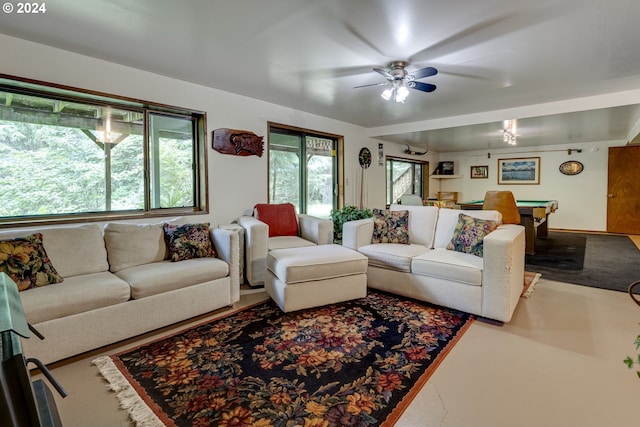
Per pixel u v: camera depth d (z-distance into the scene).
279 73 3.16
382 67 2.95
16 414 0.57
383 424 1.42
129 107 3.14
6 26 2.25
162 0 1.92
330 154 5.42
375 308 2.75
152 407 1.53
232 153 3.85
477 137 6.21
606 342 2.12
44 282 2.04
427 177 8.57
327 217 5.39
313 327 2.38
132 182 3.22
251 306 2.82
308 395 1.62
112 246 2.56
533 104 4.27
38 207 2.74
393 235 3.43
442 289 2.70
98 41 2.48
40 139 2.72
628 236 6.46
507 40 2.42
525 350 2.04
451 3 1.94
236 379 1.76
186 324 2.45
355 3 1.94
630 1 1.90
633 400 1.55
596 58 2.74
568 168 7.34
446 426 1.40
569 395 1.60
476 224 2.95
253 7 1.99
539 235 6.49
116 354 2.02
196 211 3.60
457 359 1.94
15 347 0.61
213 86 3.58
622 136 6.29
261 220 3.84
